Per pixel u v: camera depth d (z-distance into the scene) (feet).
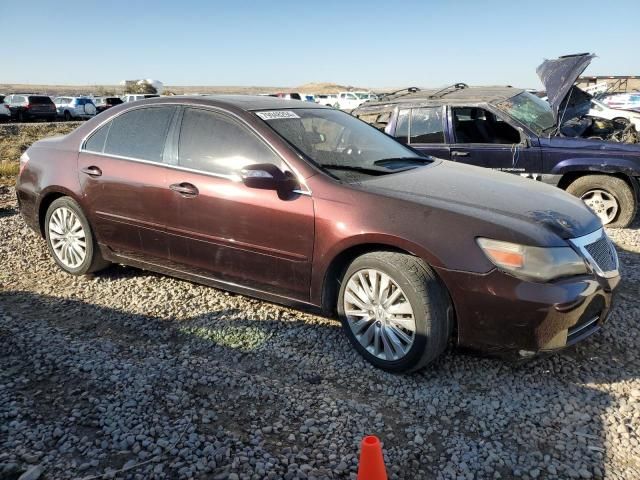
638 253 20.10
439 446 9.53
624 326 13.99
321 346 12.96
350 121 16.30
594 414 10.38
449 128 24.98
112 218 15.64
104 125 16.30
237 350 12.76
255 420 10.10
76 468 8.70
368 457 7.22
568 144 23.29
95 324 14.06
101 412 10.13
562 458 9.20
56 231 17.29
